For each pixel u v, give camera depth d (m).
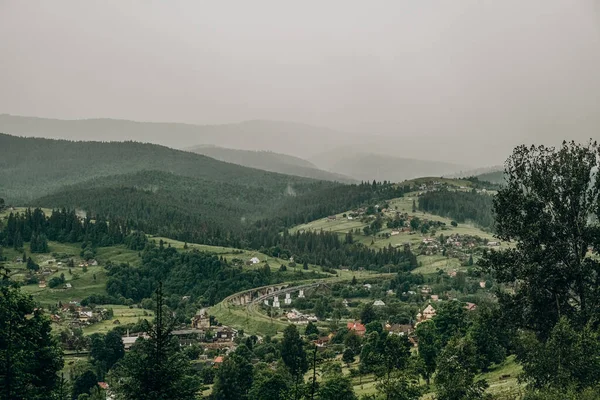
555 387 49.94
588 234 64.81
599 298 62.69
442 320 131.62
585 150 66.56
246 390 112.25
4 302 53.06
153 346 47.12
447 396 59.75
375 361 96.44
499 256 69.69
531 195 67.88
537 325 67.38
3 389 47.66
